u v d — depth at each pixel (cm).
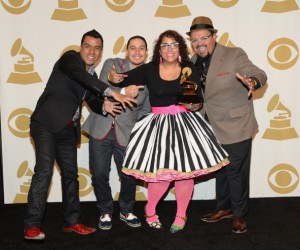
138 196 378
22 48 354
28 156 367
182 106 289
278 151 371
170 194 378
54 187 373
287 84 363
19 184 370
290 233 299
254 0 354
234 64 285
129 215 317
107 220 310
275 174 375
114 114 282
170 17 354
